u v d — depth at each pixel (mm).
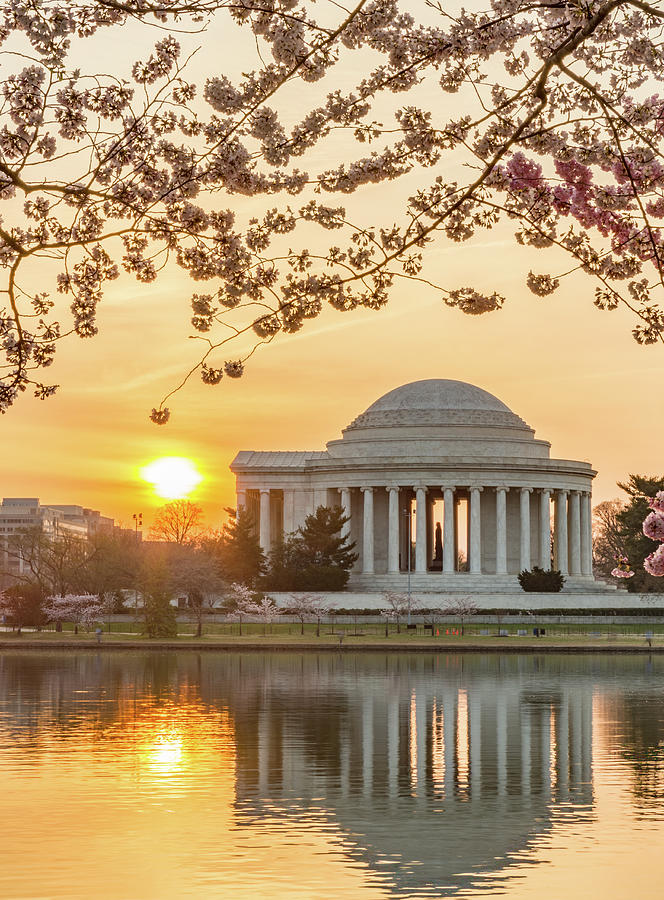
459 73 45656
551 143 45594
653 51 43156
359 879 58062
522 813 73812
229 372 48688
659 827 69688
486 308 48844
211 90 45875
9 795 77875
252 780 84250
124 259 48688
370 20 43906
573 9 41000
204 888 56219
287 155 46938
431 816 72875
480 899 54781
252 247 48750
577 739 104562
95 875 58531
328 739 103750
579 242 47875
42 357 46688
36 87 45656
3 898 54344
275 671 173375
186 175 47281
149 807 74500
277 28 43438
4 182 44219
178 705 128125
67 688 146375
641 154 45250
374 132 47281
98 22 43875
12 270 42594
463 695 139750
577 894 55562
